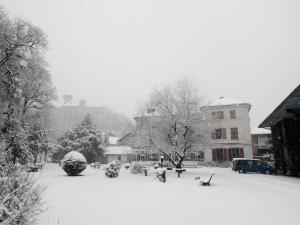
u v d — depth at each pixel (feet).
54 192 42.60
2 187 14.85
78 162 75.31
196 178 67.21
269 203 35.14
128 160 139.03
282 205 33.76
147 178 70.28
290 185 57.21
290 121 87.30
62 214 27.76
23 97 112.88
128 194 42.01
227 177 76.43
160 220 25.77
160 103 94.58
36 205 16.69
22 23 84.28
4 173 15.87
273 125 106.01
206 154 149.07
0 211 13.38
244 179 70.49
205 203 34.81
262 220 25.94
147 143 93.40
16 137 72.23
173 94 94.68
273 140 106.42
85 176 74.33
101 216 27.20
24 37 83.10
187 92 94.32
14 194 15.10
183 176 77.71
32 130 108.78
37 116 117.39
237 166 95.35
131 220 25.75
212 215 27.96
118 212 29.12
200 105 94.99
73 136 197.88
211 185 55.72
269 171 91.91
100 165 134.82
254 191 46.96
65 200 35.81
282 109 79.00
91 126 196.13
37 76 112.98
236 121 148.56
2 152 17.35
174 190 47.34
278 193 44.75
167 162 121.60
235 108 150.20
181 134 92.79
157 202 35.27
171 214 28.32
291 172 82.48
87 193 42.47
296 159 83.05
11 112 77.00
